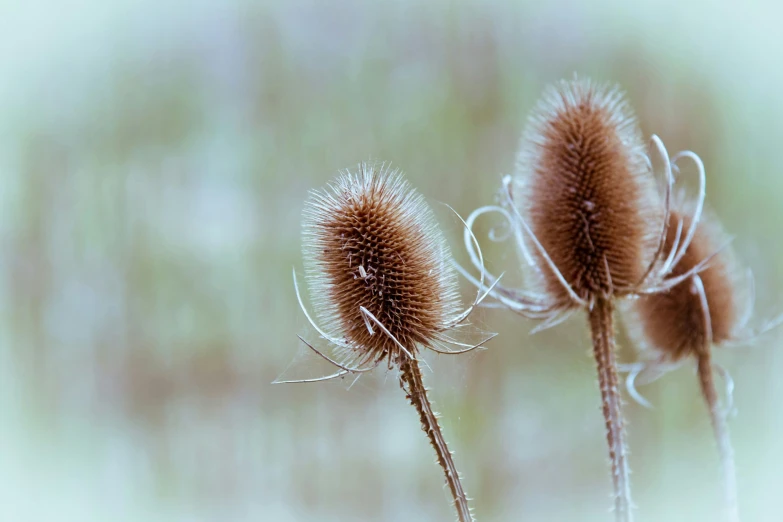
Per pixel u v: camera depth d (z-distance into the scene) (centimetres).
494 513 108
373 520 112
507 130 127
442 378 94
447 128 128
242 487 121
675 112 124
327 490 116
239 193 134
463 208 123
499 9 130
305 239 88
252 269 131
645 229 90
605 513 106
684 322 93
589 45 129
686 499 106
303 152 131
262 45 133
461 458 111
